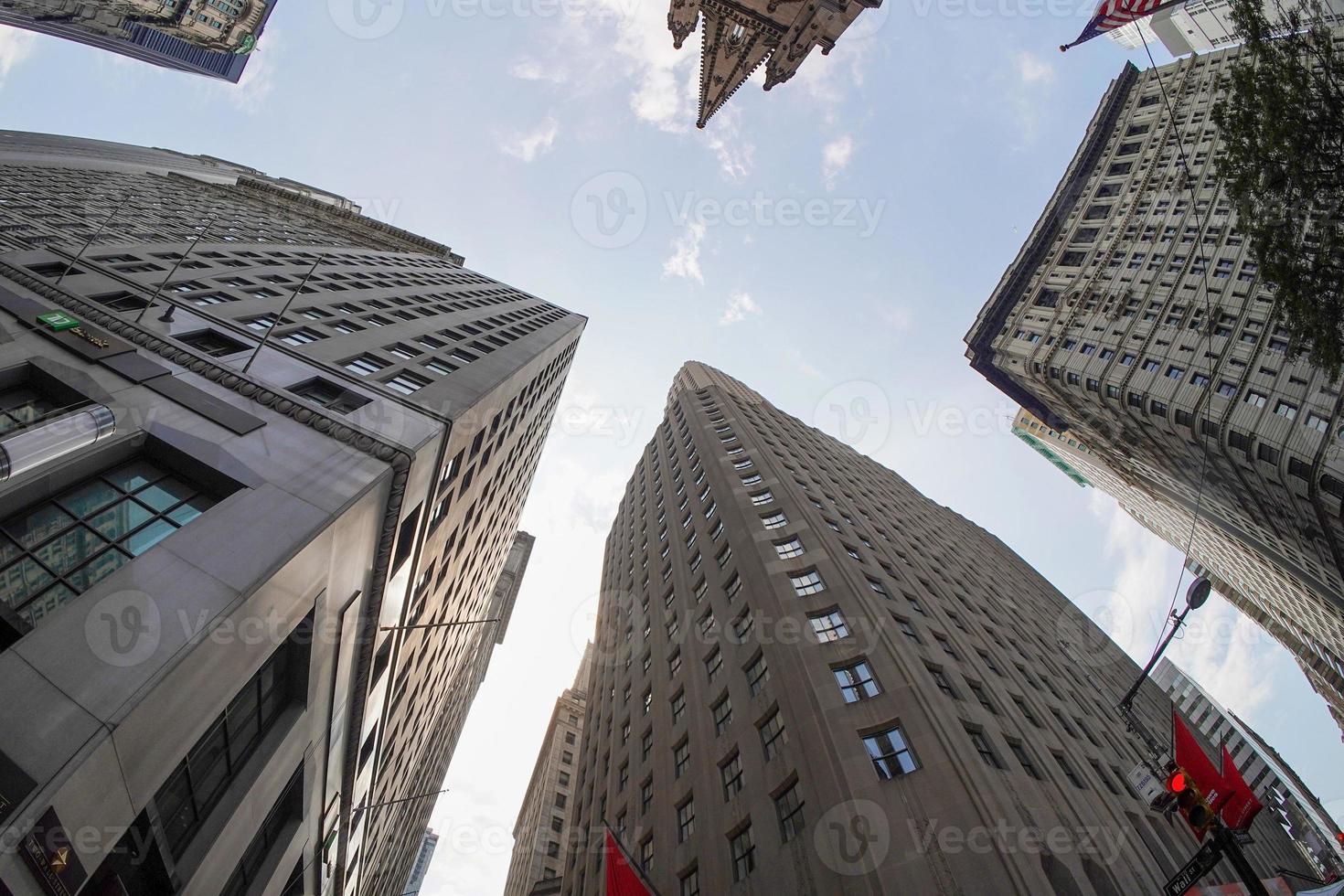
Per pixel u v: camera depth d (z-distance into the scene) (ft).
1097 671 175.63
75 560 49.26
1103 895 52.06
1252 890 30.09
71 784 36.14
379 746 105.60
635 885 57.06
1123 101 211.82
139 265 103.35
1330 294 47.06
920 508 202.49
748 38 143.43
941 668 71.05
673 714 84.64
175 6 319.06
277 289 113.91
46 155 190.19
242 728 57.52
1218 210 149.89
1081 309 172.76
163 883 50.11
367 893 166.81
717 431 144.56
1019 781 57.47
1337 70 48.26
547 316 194.29
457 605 139.03
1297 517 130.41
